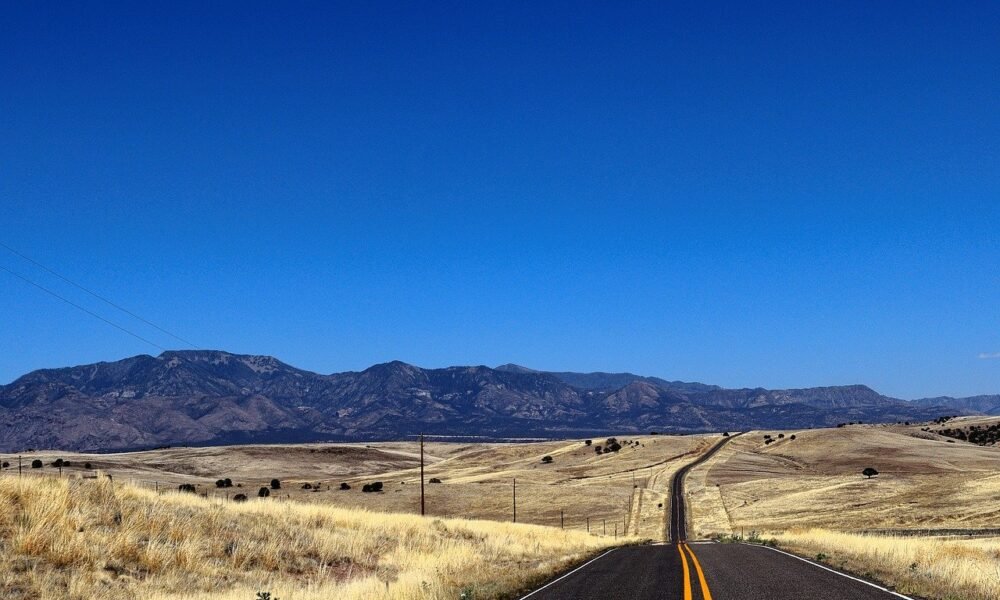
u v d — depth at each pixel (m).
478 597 17.62
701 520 110.12
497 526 51.97
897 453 199.75
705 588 18.44
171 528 23.45
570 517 116.12
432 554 31.00
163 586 19.14
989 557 26.58
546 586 20.12
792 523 93.31
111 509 23.16
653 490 149.00
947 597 16.19
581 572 23.97
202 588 19.66
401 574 23.50
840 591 17.42
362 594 17.59
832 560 25.98
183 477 175.25
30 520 19.66
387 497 129.50
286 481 184.25
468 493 134.38
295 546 26.50
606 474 189.50
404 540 33.00
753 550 33.31
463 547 33.19
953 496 94.62
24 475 24.14
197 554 22.23
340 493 136.38
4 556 17.67
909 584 18.16
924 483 111.38
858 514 92.94
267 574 22.84
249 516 28.80
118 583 18.41
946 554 24.27
